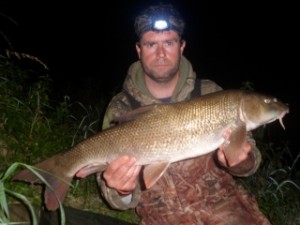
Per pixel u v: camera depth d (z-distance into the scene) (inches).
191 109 31.0
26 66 129.8
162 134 30.9
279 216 48.9
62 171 32.1
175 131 30.9
